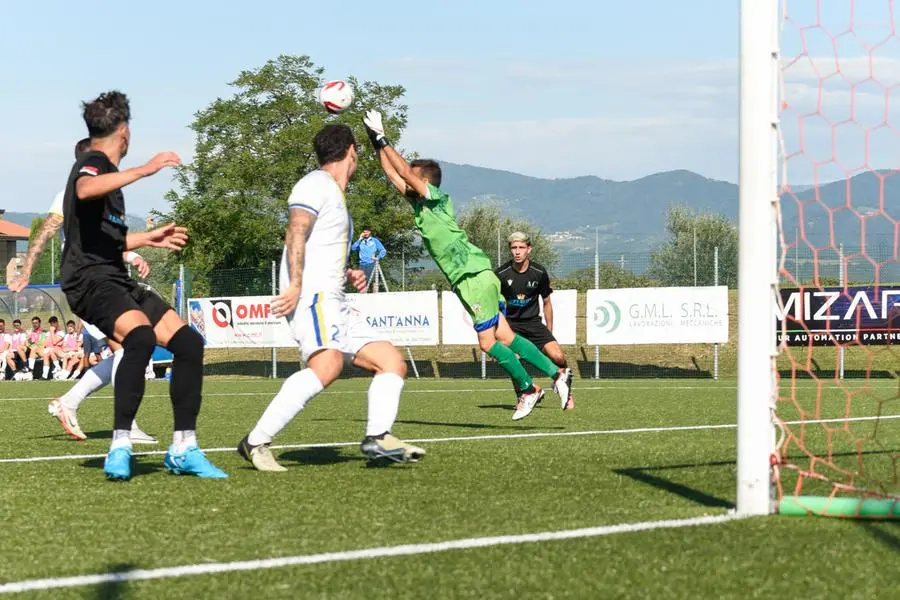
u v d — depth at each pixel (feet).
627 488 16.94
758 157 13.65
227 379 71.51
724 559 11.41
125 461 18.62
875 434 24.64
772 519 13.64
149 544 12.82
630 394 46.60
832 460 20.12
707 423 30.53
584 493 16.44
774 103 13.69
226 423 32.45
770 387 13.94
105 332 19.24
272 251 124.06
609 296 67.10
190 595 10.28
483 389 53.47
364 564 11.43
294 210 19.36
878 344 59.62
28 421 33.63
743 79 13.75
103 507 15.69
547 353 39.17
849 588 10.18
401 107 128.98
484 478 18.42
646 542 12.32
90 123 18.93
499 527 13.52
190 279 77.87
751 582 10.43
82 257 18.80
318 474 19.25
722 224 142.10
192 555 12.12
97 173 18.37
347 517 14.53
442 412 36.35
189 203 120.57
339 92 23.77
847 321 59.98
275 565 11.46
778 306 14.23
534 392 30.73
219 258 121.70
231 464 20.98
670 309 66.08
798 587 10.24
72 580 10.92
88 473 19.81
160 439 27.32
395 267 98.37
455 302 68.03
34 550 12.55
